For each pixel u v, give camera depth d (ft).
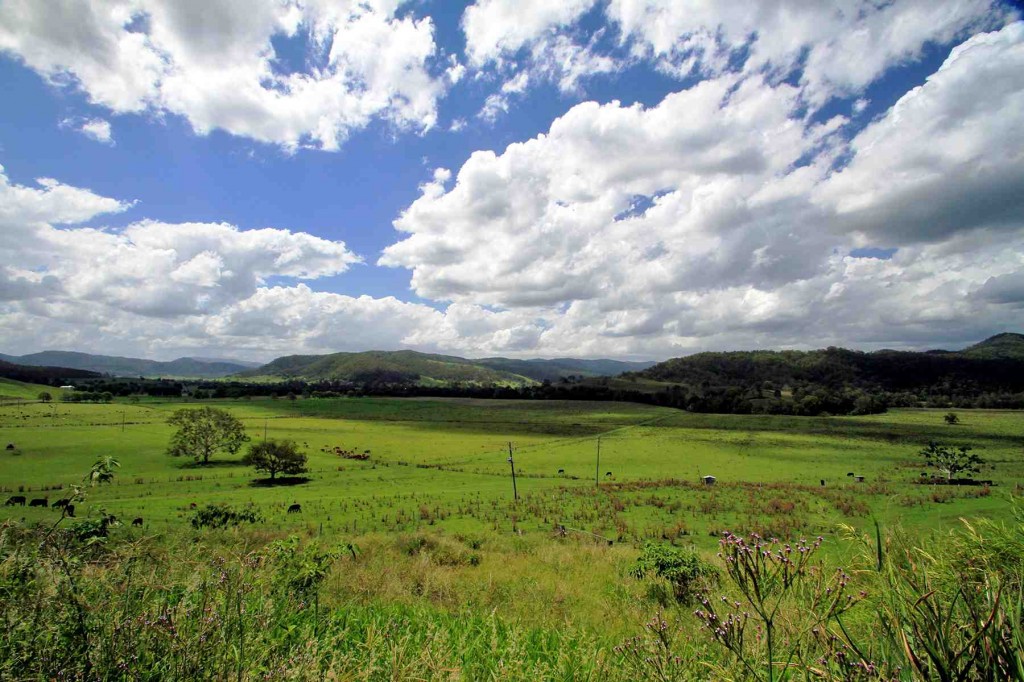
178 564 11.12
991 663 6.37
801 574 7.37
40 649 8.15
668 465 279.90
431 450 331.77
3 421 370.12
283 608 12.07
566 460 295.07
